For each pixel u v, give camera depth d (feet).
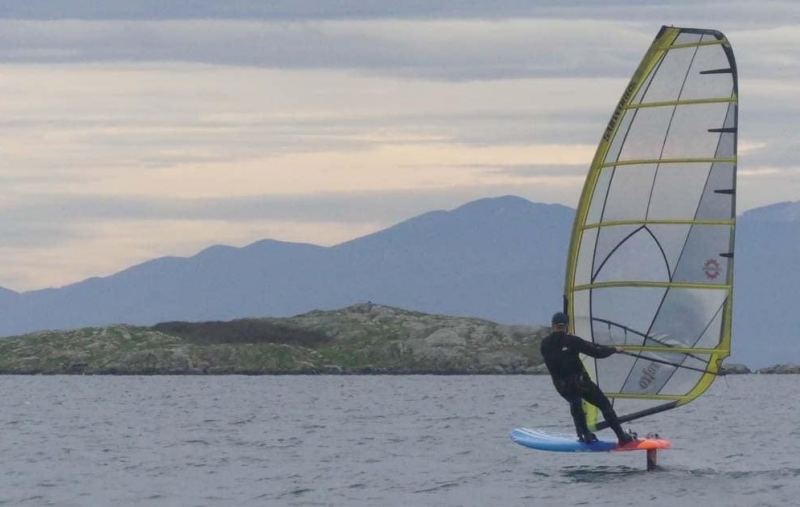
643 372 332.60
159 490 352.49
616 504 309.42
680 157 325.83
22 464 424.46
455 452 457.68
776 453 447.42
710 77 321.93
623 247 332.39
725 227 322.96
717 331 325.21
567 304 339.36
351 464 417.28
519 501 319.27
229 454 459.32
